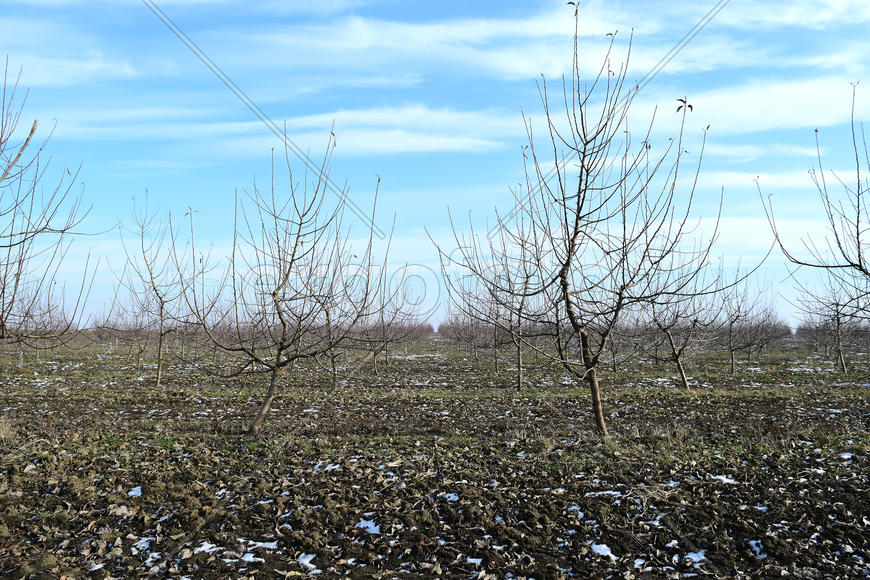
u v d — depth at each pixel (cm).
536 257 943
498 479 780
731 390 1773
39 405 1470
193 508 697
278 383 1962
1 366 2323
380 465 848
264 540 624
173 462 880
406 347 3812
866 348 2961
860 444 897
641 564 558
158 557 589
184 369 2333
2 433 1041
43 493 743
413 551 593
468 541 610
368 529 640
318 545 606
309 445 990
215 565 570
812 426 1156
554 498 707
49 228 816
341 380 2005
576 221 898
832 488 699
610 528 626
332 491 740
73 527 657
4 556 586
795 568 539
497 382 2064
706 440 996
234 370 2244
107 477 794
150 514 684
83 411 1390
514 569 552
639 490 713
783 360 2958
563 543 601
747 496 688
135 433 1096
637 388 1886
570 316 960
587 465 823
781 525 616
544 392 1769
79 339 3884
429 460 878
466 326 2792
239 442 1023
